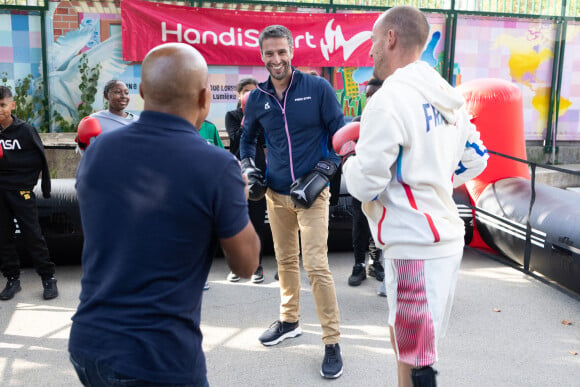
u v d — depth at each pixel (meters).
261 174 2.98
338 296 3.87
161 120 1.38
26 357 2.94
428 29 1.88
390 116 1.70
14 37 6.91
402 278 1.81
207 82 1.44
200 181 1.32
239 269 1.47
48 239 4.21
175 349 1.31
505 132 4.62
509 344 3.08
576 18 8.52
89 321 1.32
